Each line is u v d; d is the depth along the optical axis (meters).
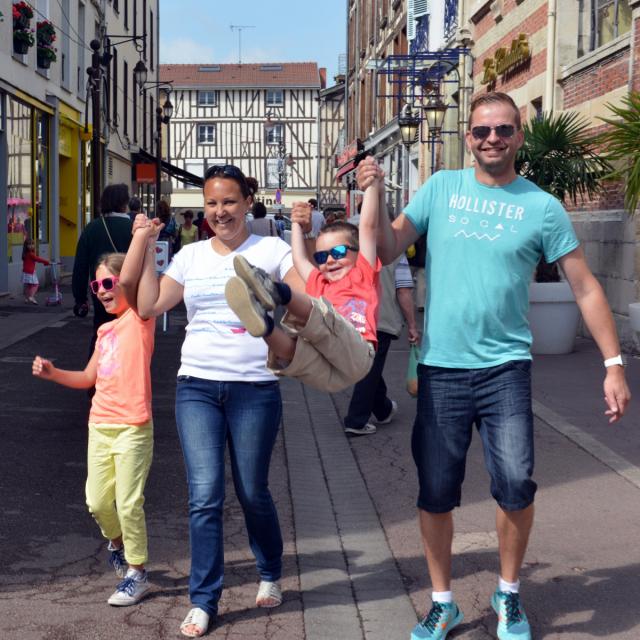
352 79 43.72
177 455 7.38
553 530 5.48
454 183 4.18
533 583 4.75
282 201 76.44
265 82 77.94
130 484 4.54
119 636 4.17
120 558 4.83
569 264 4.09
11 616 4.36
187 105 78.44
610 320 4.10
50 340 14.06
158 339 14.45
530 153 12.31
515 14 17.56
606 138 10.02
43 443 7.61
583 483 6.37
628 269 12.25
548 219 4.05
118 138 35.75
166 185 45.88
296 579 4.86
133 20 39.78
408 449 7.51
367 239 4.04
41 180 24.39
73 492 6.31
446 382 4.09
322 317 3.57
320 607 4.50
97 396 4.62
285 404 9.36
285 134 78.19
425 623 4.18
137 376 4.59
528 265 4.09
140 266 4.38
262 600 4.50
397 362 11.81
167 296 4.43
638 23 12.05
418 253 7.87
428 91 24.09
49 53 23.42
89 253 8.36
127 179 38.81
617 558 5.05
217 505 4.27
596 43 14.66
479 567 4.98
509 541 4.16
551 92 15.27
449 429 4.11
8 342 13.66
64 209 28.38
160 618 4.38
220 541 4.30
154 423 8.53
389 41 32.78
